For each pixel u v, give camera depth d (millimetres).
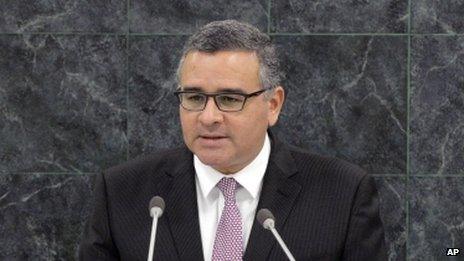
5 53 9578
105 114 9594
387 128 9539
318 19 9492
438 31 9484
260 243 5434
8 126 9617
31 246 9766
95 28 9547
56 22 9562
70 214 9727
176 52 9516
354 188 5727
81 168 9656
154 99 9578
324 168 5836
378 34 9492
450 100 9523
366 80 9516
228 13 9500
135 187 5812
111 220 5719
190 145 5242
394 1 9469
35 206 9734
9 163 9656
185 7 9500
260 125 5297
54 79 9586
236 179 5566
